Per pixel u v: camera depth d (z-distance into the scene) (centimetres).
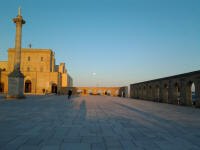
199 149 445
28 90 5372
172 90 2145
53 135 557
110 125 727
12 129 632
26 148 430
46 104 1731
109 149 434
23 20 2572
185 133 608
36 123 746
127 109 1394
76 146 453
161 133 604
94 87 5744
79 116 960
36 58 6262
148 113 1154
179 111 1305
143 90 3275
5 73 5350
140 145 470
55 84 5431
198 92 1639
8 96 2364
